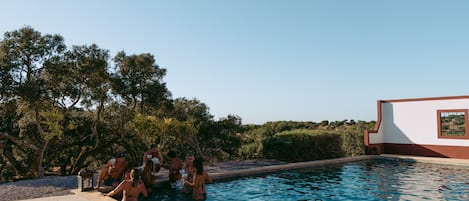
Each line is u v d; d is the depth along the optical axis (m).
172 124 15.23
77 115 20.00
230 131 19.62
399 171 13.19
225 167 13.52
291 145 16.31
